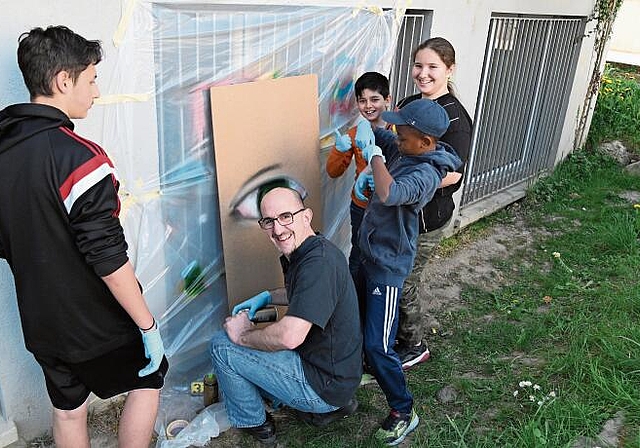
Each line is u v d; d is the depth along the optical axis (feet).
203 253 10.14
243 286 10.50
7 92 7.09
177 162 9.25
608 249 17.13
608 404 9.82
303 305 7.91
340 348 8.47
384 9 12.21
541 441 8.87
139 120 8.47
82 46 6.16
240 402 8.95
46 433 8.99
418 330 11.25
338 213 12.75
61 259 6.23
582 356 11.00
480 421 9.85
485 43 16.03
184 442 9.09
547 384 10.55
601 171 23.90
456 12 14.42
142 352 7.23
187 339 10.39
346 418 9.96
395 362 9.19
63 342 6.64
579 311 13.14
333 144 12.06
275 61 10.23
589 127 25.82
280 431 9.59
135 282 6.52
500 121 18.81
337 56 11.49
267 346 8.26
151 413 7.75
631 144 26.66
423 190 8.42
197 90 9.16
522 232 18.40
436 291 14.53
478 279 15.30
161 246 9.39
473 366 11.53
